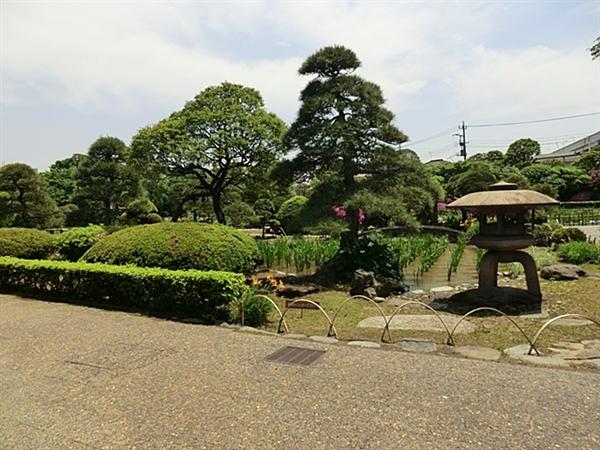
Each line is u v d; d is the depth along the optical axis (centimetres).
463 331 432
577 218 1959
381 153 766
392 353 368
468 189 1714
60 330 463
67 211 2175
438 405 264
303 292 646
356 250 759
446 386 292
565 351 365
